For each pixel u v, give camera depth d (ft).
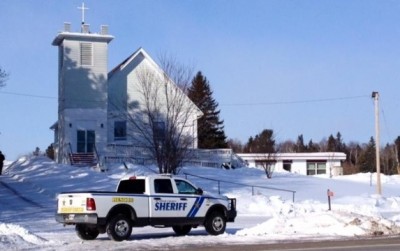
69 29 179.93
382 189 167.63
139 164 164.14
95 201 67.36
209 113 241.55
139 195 70.28
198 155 186.09
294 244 65.00
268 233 76.69
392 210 126.00
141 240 69.46
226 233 77.82
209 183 151.94
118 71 182.80
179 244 65.36
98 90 179.73
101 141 177.99
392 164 317.63
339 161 265.95
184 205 73.26
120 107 182.60
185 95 160.45
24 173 155.22
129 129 178.81
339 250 59.06
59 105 186.09
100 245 64.49
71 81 177.99
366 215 84.89
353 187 167.02
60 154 180.86
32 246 63.52
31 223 91.66
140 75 174.91
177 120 153.79
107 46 181.88
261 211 117.60
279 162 260.42
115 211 68.80
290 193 148.05
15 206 113.39
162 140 142.00
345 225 78.18
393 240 69.05
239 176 172.45
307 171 262.88
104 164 159.94
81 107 177.99
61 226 87.86
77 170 154.51
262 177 176.35
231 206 77.10
